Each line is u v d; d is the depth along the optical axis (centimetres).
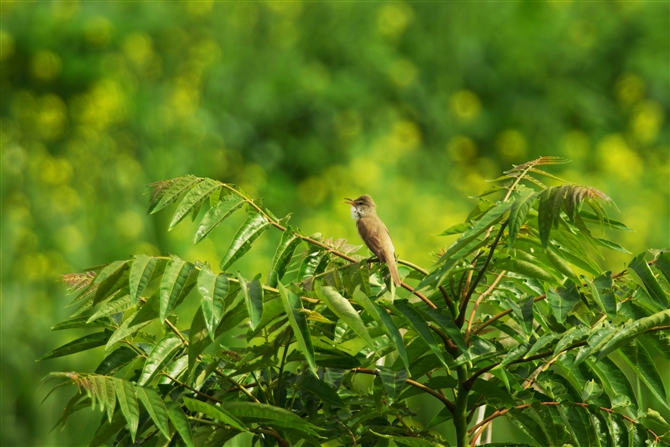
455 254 416
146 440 447
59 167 1305
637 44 1869
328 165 1595
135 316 404
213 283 387
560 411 435
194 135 1467
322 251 493
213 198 478
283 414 405
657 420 447
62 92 1402
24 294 1181
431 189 1583
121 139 1395
